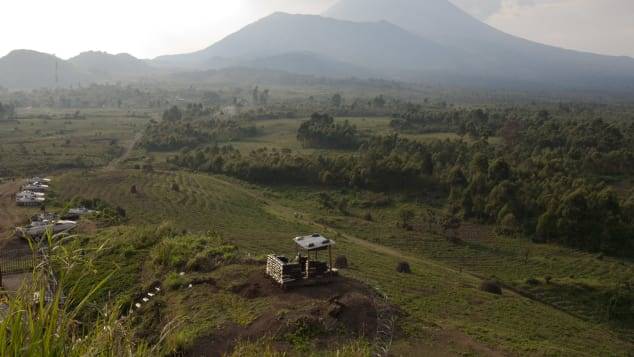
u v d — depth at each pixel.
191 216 59.38
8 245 26.48
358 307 18.89
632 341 35.00
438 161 87.56
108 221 44.12
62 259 5.83
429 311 24.83
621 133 102.69
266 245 43.53
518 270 49.81
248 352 14.82
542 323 27.97
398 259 45.25
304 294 20.02
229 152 103.50
